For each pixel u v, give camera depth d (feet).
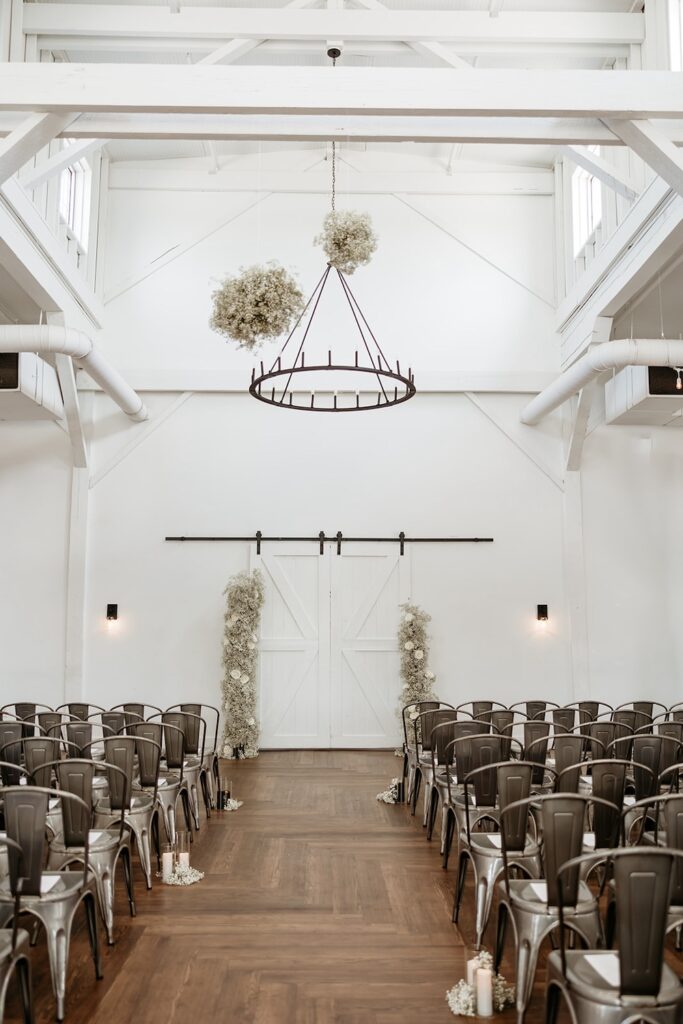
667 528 33.68
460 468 33.83
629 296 26.40
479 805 16.76
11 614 32.63
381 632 33.24
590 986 9.44
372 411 33.99
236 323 16.81
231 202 34.50
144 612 32.99
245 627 31.65
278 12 21.38
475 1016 11.88
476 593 33.40
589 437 33.94
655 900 9.00
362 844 20.31
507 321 34.24
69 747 19.53
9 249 22.82
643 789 16.97
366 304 34.19
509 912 12.07
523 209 34.68
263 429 33.83
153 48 25.30
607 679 33.06
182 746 20.45
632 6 24.91
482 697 33.06
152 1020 11.76
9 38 24.08
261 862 18.92
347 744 32.83
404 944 14.38
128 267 34.19
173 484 33.53
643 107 17.42
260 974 13.21
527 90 17.37
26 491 33.14
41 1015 11.89
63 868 14.28
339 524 33.58
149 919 15.51
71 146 23.88
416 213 34.68
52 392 30.42
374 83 17.33
